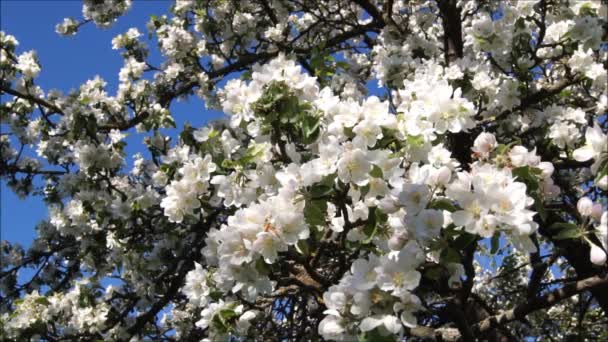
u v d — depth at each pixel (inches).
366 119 102.6
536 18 196.4
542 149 182.9
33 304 198.5
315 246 115.1
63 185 222.2
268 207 97.3
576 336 228.1
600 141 87.4
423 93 111.1
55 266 271.4
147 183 253.3
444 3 237.0
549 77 204.2
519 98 185.3
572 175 211.5
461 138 190.7
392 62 201.3
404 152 106.2
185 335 217.0
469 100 177.9
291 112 107.3
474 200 87.4
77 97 247.1
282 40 288.0
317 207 97.7
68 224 220.8
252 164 116.8
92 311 207.3
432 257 97.9
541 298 119.6
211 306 108.2
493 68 205.9
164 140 224.8
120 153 212.1
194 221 159.9
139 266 215.3
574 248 189.8
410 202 92.8
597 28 171.6
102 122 241.3
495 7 251.0
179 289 224.8
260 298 134.7
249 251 96.4
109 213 204.4
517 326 276.5
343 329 84.9
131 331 216.2
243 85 114.4
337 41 283.4
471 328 129.0
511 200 86.4
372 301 84.4
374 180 99.1
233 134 165.8
